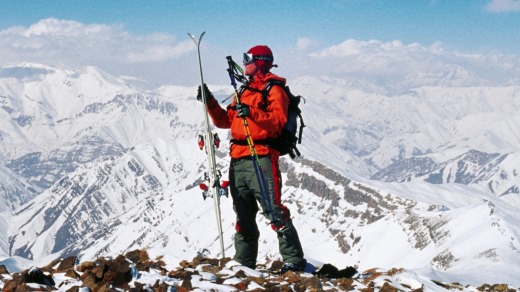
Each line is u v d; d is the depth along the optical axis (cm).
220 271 590
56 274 523
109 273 498
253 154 605
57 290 473
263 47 624
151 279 508
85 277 502
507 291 707
